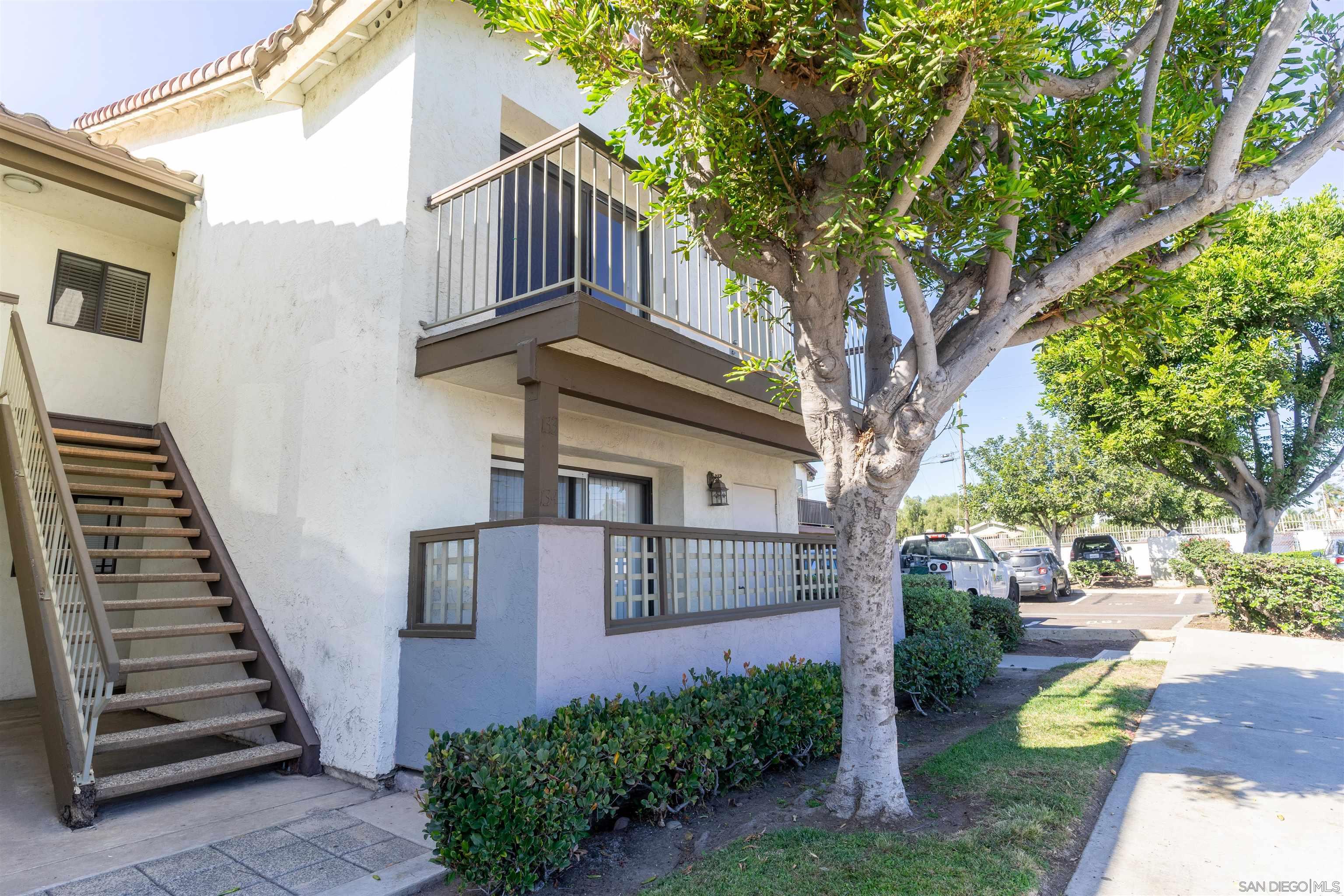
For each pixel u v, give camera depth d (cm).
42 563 539
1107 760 495
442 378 563
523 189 720
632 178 438
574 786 345
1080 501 2517
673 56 415
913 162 372
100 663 434
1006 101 343
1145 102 424
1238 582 1112
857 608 416
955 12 313
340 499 569
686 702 459
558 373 512
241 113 783
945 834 374
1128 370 1229
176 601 602
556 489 503
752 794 469
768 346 875
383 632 518
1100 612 1706
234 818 448
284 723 562
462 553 513
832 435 429
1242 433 1295
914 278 393
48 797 482
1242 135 382
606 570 514
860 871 326
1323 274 1088
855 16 414
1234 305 1135
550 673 453
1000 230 398
